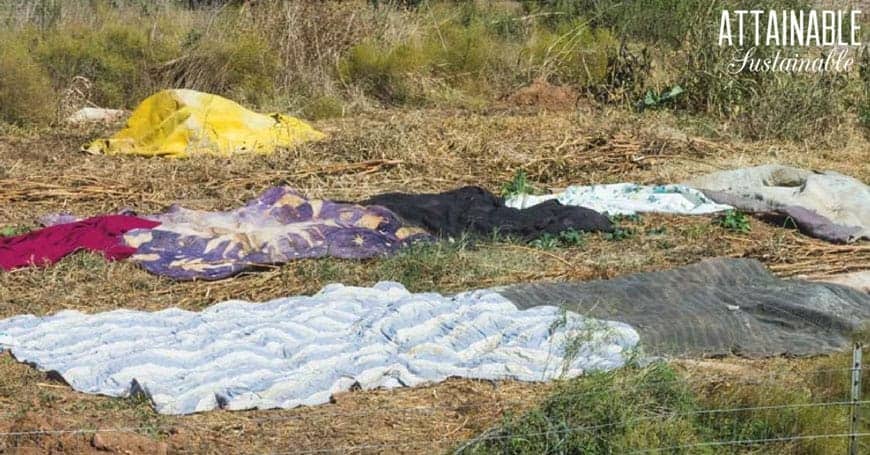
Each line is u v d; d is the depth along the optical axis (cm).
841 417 548
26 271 770
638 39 1684
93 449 507
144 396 575
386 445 533
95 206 948
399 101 1482
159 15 1593
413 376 604
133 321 674
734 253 846
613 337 646
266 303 704
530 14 1788
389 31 1590
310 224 856
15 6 1538
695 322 680
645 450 510
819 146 1229
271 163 1092
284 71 1475
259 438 541
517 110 1421
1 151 1146
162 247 806
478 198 951
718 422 545
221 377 591
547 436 514
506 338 648
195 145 1134
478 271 789
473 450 514
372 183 1035
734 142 1223
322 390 585
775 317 706
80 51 1423
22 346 639
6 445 509
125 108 1422
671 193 983
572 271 791
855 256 857
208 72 1456
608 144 1169
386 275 775
